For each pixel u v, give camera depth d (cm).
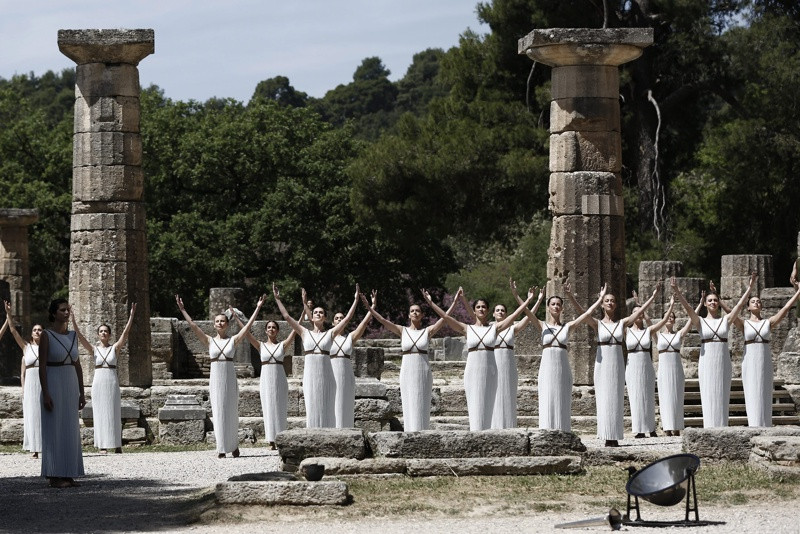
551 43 3034
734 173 5181
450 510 1719
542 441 1995
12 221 4766
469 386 2289
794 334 3516
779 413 3008
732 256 4244
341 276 6066
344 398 2489
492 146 4978
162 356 3881
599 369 2428
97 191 3172
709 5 5184
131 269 3180
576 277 3069
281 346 2686
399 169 5053
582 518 1664
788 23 5028
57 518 1761
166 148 6269
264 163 6216
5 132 6569
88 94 3186
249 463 2427
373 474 1939
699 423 2836
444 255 6284
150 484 2114
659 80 5184
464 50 5400
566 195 3091
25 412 2662
